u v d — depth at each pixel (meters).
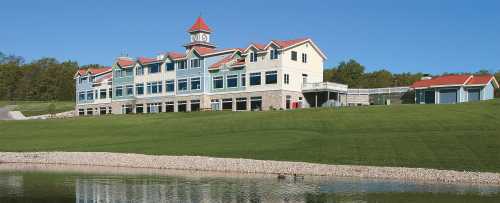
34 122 83.75
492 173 38.22
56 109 131.88
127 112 106.81
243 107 86.69
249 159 46.22
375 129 55.84
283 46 81.56
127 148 55.69
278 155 47.28
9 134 71.81
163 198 31.62
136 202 30.41
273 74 82.56
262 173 43.16
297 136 55.19
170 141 58.34
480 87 77.56
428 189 34.44
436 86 80.38
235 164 45.28
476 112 60.62
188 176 41.44
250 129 62.06
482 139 47.44
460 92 78.75
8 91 189.38
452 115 59.62
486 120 55.84
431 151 45.06
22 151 58.34
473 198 31.20
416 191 33.69
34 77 191.25
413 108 65.75
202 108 91.56
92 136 66.75
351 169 41.66
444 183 37.12
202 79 92.06
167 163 47.75
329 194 32.72
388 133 53.31
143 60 103.19
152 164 48.31
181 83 95.94
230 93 88.50
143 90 103.38
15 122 84.62
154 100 100.81
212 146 53.12
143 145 56.81
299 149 49.09
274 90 82.06
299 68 85.00
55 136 68.38
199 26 108.12
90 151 55.66
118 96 109.19
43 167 48.88
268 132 58.97
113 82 110.44
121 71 108.81
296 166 43.41
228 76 89.12
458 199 30.84
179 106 96.06
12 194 33.28
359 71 160.25
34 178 40.84
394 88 86.88
